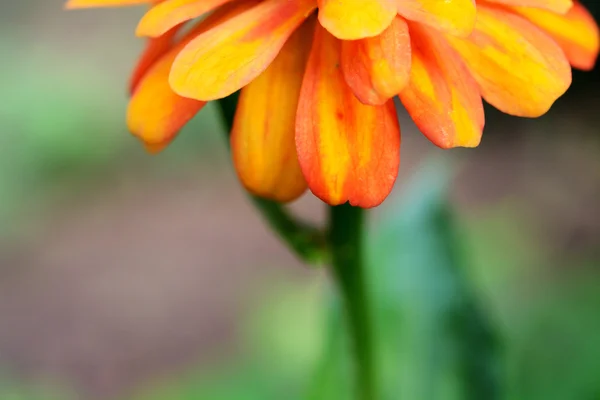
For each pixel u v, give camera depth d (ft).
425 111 0.65
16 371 1.78
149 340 1.85
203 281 2.03
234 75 0.65
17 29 3.21
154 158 2.51
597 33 0.72
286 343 1.37
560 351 1.24
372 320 0.80
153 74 0.69
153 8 0.67
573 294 1.42
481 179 2.26
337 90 0.65
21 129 2.40
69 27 3.22
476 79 0.67
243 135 0.67
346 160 0.65
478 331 0.91
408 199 0.94
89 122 2.46
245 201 2.36
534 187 2.19
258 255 2.10
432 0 0.64
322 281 1.38
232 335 1.83
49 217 2.32
